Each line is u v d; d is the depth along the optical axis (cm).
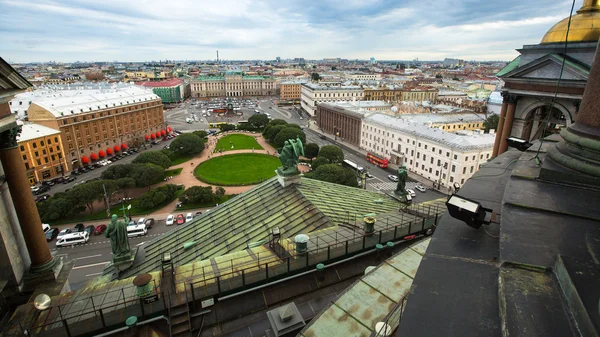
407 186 13012
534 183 1262
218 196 11725
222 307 2409
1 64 2350
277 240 3000
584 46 4162
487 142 12562
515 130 5200
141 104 19550
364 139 18462
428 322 734
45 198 11900
